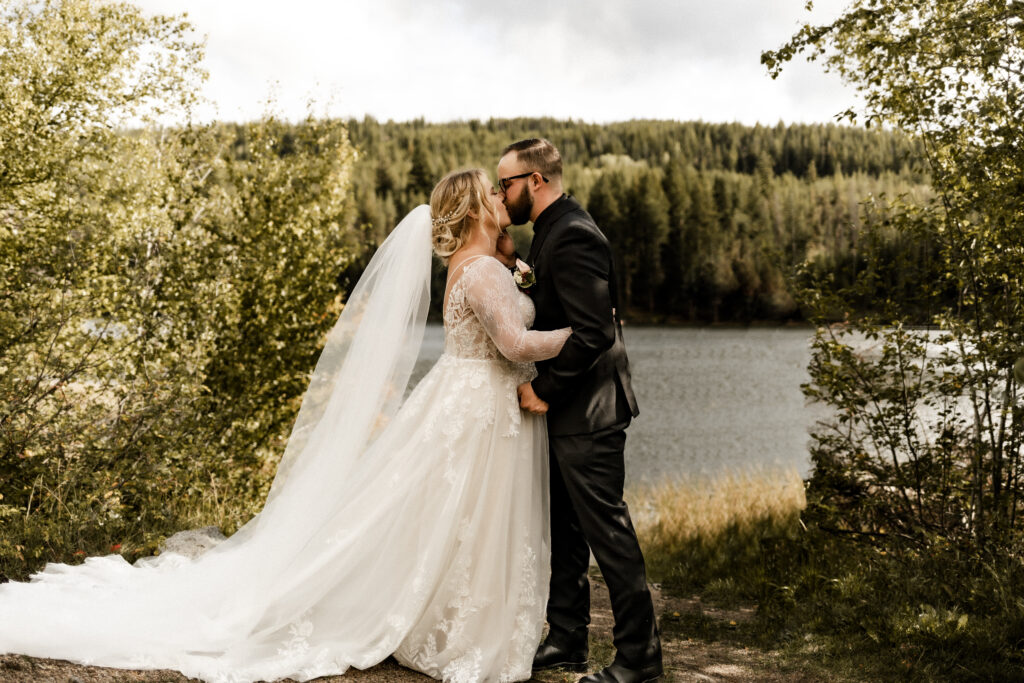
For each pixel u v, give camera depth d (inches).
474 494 106.2
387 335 115.8
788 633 150.3
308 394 116.3
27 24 271.1
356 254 383.6
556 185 112.9
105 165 276.2
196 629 101.5
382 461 111.2
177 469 210.2
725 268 2716.5
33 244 226.4
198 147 353.4
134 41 289.4
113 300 233.6
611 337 102.3
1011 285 160.7
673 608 177.2
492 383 108.8
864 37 170.1
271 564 106.7
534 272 110.0
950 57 153.0
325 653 101.4
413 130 3978.8
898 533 184.5
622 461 108.3
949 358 169.2
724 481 394.3
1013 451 156.7
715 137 4800.7
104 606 105.6
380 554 106.3
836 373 185.9
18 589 113.0
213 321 295.9
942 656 127.6
